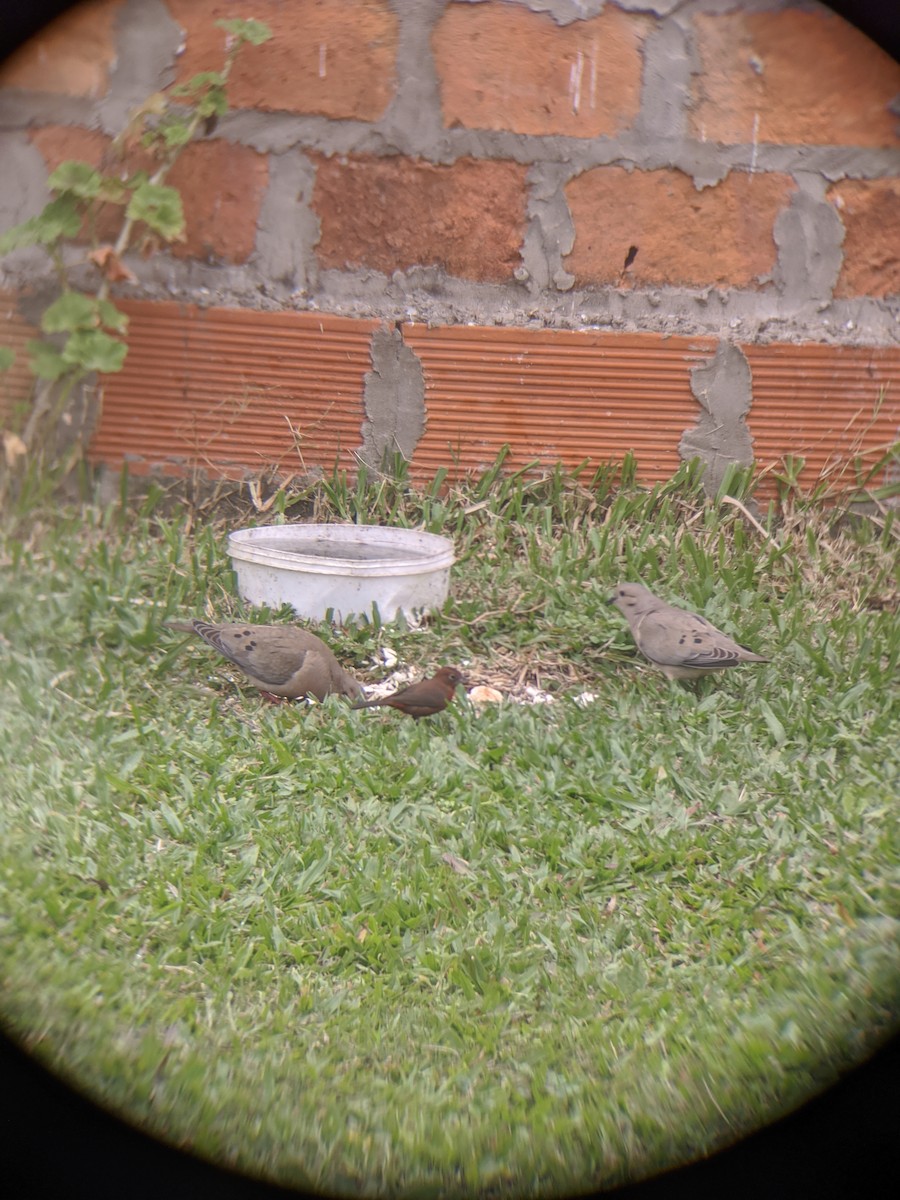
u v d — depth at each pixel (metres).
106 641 9.84
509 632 10.48
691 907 7.12
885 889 7.19
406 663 9.95
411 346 11.97
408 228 11.88
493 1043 6.13
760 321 11.98
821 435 12.10
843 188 11.74
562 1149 5.75
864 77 11.51
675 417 12.12
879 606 11.25
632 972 6.61
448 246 11.91
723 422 12.09
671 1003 6.44
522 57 11.54
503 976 6.59
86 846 7.38
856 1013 6.36
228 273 11.84
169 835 7.58
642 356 11.98
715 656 9.10
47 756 8.30
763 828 7.79
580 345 11.98
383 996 6.45
